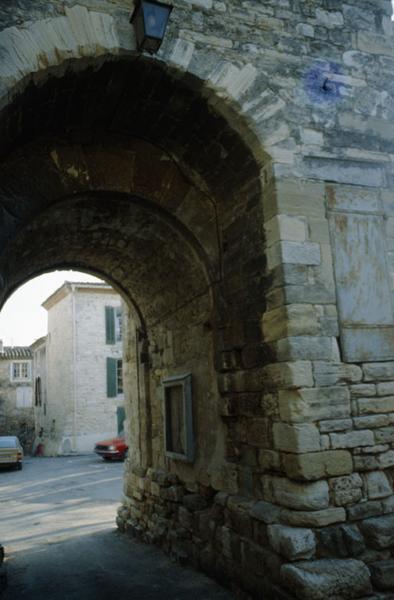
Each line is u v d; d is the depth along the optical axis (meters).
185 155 4.57
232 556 4.27
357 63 4.50
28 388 27.33
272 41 4.24
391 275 4.18
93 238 5.82
